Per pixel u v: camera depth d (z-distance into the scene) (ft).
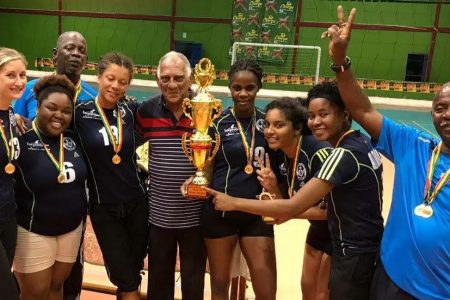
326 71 47.29
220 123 8.77
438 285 5.87
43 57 51.24
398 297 6.19
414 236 5.99
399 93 46.34
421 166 6.22
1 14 51.01
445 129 5.90
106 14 49.60
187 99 8.13
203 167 8.43
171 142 8.79
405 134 6.59
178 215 8.93
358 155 6.91
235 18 47.44
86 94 11.73
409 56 45.73
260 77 8.64
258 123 8.78
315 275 9.29
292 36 47.24
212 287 9.05
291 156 8.29
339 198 7.12
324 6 46.21
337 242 7.32
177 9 48.65
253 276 8.69
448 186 5.88
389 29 45.73
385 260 6.41
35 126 8.26
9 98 7.71
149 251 9.31
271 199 7.93
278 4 46.65
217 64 49.01
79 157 8.57
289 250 14.66
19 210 8.20
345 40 6.70
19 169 8.04
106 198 8.87
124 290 9.27
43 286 8.47
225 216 8.67
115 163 8.74
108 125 8.71
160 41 49.47
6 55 7.58
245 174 8.63
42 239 8.27
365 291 7.15
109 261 9.08
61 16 50.21
